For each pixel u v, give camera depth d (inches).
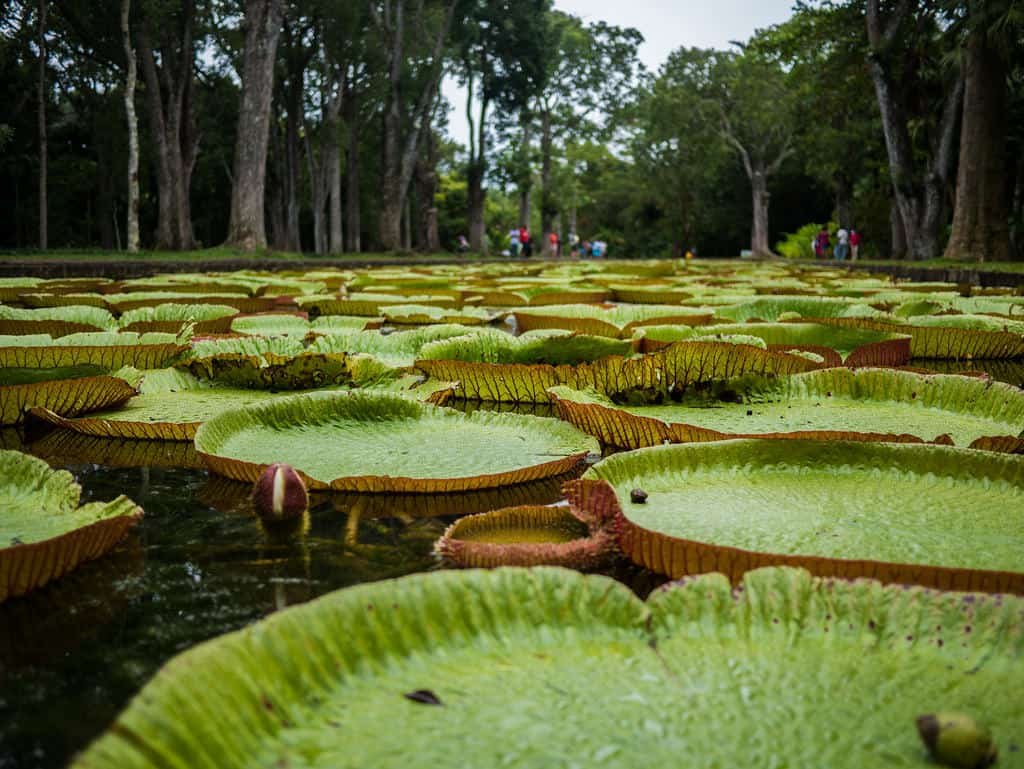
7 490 89.5
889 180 986.1
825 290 366.3
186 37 869.8
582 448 115.5
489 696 50.2
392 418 129.4
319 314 301.3
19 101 932.0
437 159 1441.9
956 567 69.5
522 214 1461.6
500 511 86.7
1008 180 909.2
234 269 622.2
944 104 802.8
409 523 91.3
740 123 1501.0
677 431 117.9
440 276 505.7
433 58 1122.7
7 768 48.4
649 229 2133.4
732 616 59.2
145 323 204.7
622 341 167.2
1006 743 46.2
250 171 784.3
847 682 52.3
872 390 143.1
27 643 63.6
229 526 89.8
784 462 99.5
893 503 88.3
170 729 41.8
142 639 64.2
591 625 57.9
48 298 266.2
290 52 1067.3
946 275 503.5
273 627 50.3
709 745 45.9
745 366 148.3
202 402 142.8
